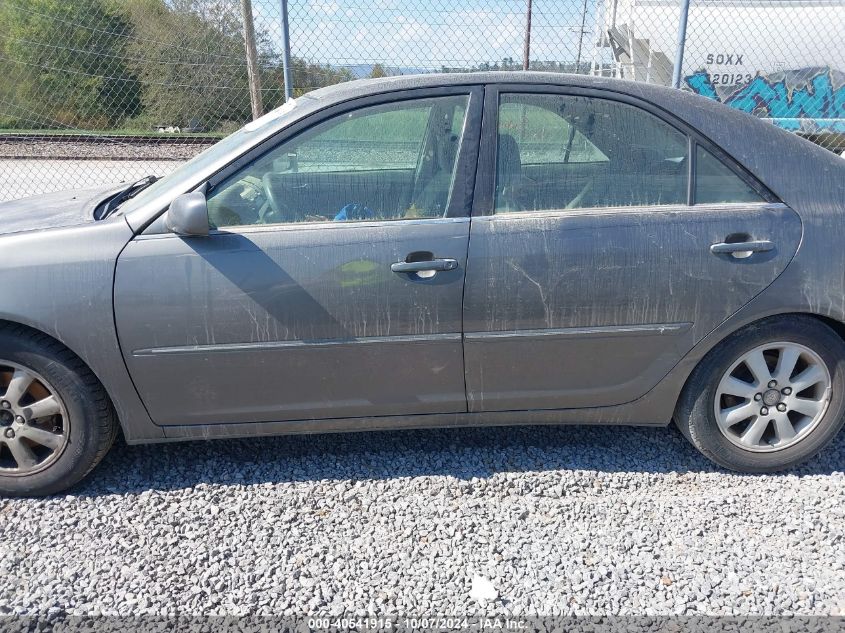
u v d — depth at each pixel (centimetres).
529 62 595
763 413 286
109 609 219
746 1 862
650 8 845
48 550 245
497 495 279
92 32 860
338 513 267
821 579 234
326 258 257
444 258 259
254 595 226
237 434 278
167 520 262
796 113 916
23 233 258
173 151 939
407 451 310
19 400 262
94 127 941
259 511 268
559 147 270
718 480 291
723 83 898
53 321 249
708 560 243
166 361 260
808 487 286
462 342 267
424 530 257
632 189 270
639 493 281
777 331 275
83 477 275
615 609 221
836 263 267
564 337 269
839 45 885
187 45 871
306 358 265
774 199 271
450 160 267
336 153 266
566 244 262
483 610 220
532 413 286
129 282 252
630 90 273
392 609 221
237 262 254
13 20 846
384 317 262
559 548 249
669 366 278
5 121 927
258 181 263
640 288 264
